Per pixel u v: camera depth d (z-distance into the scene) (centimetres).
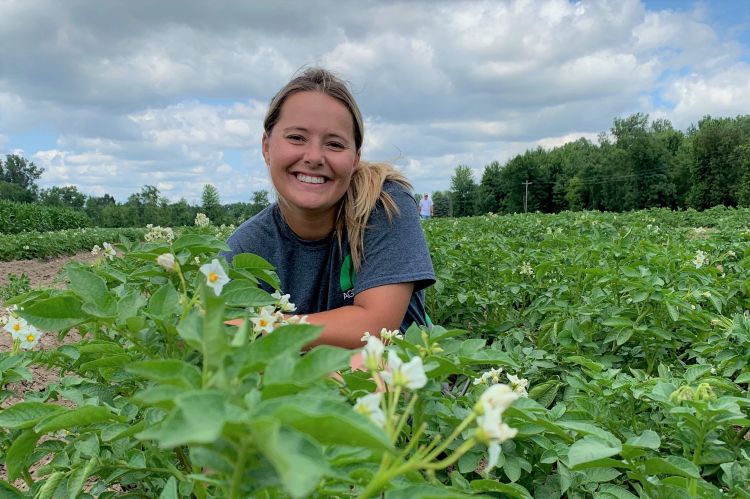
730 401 58
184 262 63
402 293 94
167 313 51
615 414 80
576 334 119
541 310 147
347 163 91
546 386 84
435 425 64
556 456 65
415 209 101
